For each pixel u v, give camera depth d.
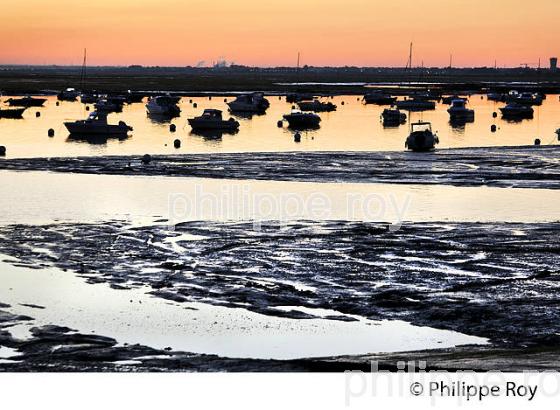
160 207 43.75
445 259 32.25
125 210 42.78
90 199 46.25
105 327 23.97
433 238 36.00
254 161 64.81
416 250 33.69
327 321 24.95
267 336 23.52
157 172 58.25
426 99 170.62
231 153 70.88
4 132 94.25
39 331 23.38
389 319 25.20
